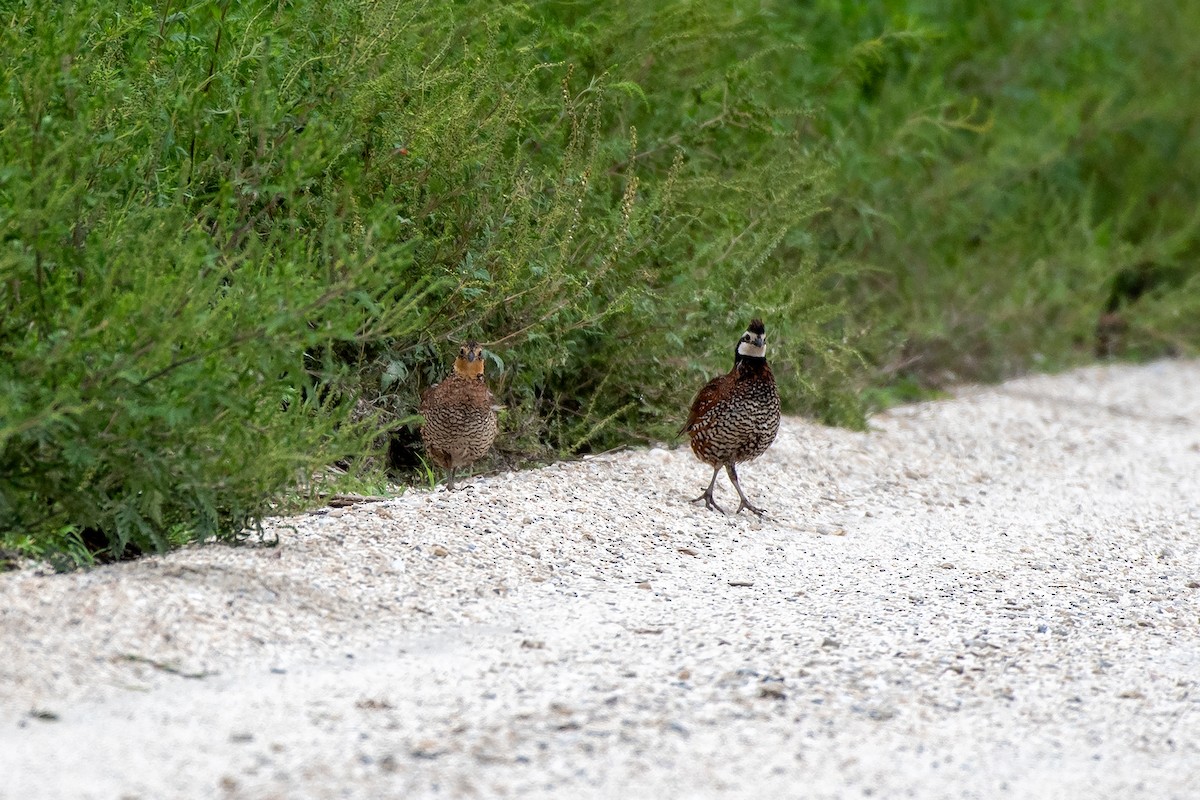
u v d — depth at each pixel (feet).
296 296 31.32
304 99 41.45
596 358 50.60
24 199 31.04
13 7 36.81
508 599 34.17
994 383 77.10
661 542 40.93
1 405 29.07
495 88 46.34
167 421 31.55
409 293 34.71
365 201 42.63
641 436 52.16
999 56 86.53
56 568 32.01
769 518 45.42
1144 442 64.18
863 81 67.82
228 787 22.90
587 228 47.93
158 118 37.96
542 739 25.53
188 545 34.76
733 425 44.50
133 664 27.61
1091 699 29.60
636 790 23.73
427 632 31.40
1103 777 25.57
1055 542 44.42
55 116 33.91
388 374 45.34
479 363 43.62
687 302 50.44
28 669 26.55
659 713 27.07
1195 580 40.42
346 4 41.88
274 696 26.86
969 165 74.84
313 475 39.06
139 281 31.32
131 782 22.86
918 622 34.27
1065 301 81.46
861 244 68.03
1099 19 92.43
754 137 56.65
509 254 45.27
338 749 24.59
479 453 44.50
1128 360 88.84
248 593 31.55
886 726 27.30
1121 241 86.99
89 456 31.12
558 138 49.57
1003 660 31.71
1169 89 93.35
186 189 38.01
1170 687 30.55
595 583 36.32
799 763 25.22
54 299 31.91
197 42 40.34
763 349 44.80
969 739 26.99
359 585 33.37
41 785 22.53
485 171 44.88
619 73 51.90
